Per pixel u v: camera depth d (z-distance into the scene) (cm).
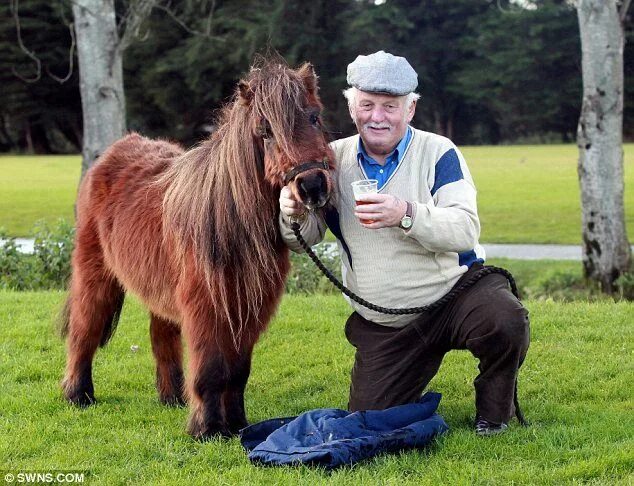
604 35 1116
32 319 739
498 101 4772
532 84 4694
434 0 4662
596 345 614
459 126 5191
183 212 421
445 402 502
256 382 562
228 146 402
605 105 1125
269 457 393
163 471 394
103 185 524
